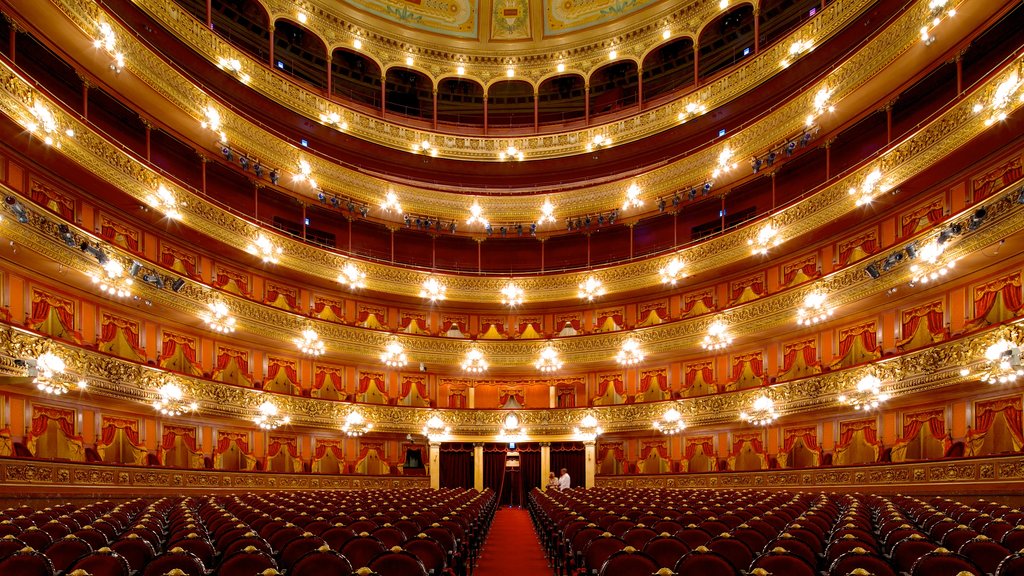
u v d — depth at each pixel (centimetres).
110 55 1986
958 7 1830
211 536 846
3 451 1691
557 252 3428
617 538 773
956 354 1741
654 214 3036
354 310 3006
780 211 2430
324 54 3316
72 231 1775
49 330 1859
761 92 2747
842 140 2488
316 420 2620
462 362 2984
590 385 3062
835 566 582
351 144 3175
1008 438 1739
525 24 3412
